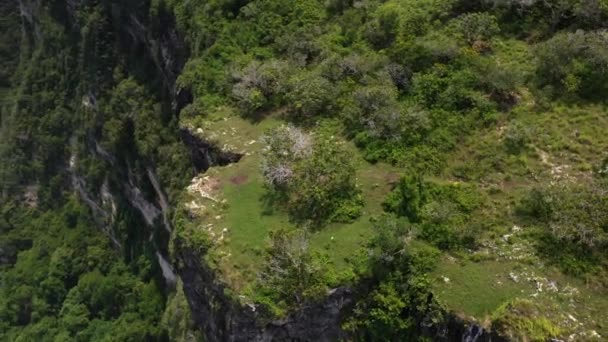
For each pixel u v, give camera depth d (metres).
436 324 16.05
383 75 23.67
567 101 21.88
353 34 27.30
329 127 23.25
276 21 30.41
